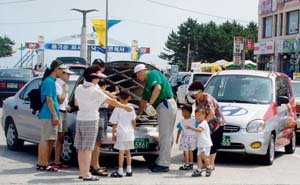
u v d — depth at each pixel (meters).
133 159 12.59
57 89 10.55
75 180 9.67
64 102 10.72
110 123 10.47
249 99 13.01
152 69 11.44
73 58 32.47
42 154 10.52
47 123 10.35
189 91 10.77
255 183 10.01
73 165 11.26
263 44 52.84
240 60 48.28
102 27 45.66
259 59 54.41
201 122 10.63
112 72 11.45
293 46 46.88
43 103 10.32
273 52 50.81
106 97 9.70
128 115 10.21
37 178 9.77
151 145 11.23
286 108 13.92
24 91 13.02
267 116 12.30
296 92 17.55
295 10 48.00
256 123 11.96
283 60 49.50
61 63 10.43
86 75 9.65
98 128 9.99
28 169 10.66
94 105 9.61
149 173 10.71
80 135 9.66
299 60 45.59
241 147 11.88
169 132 10.87
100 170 10.23
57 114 10.38
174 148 14.39
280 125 13.19
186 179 10.16
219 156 13.43
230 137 11.87
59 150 10.74
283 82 14.43
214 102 10.80
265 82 13.45
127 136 10.17
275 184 9.98
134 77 11.14
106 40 44.19
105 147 10.59
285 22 49.53
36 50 58.69
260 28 54.72
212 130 10.84
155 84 10.58
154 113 11.31
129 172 10.30
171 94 10.88
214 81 13.77
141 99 11.09
